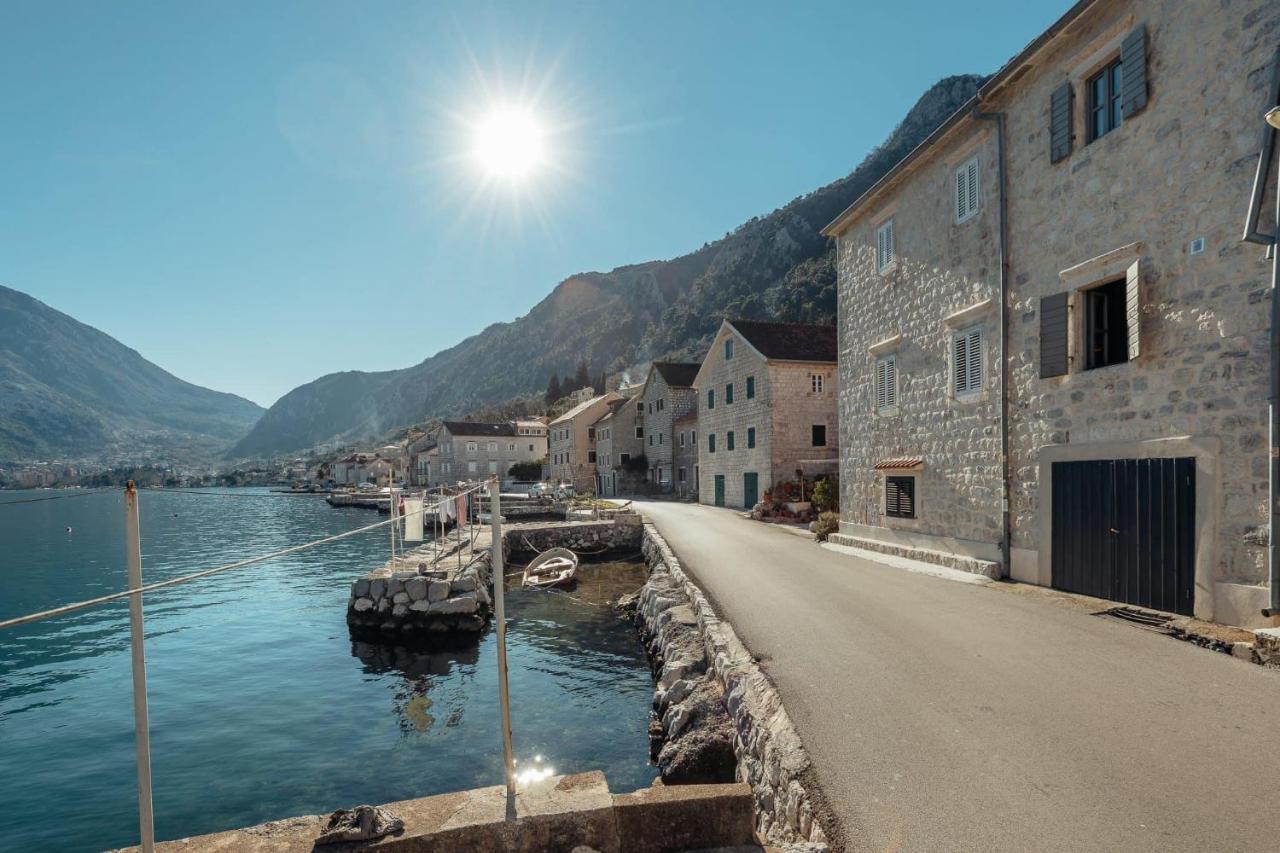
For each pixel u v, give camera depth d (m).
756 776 6.14
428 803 4.18
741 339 34.91
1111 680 6.62
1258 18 7.94
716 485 38.72
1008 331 12.59
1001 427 12.65
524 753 9.78
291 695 12.84
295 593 23.98
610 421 61.41
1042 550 11.56
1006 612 9.66
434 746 10.27
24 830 8.28
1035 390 11.84
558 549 25.55
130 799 8.98
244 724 11.37
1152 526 9.29
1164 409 9.19
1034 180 11.94
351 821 3.85
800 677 7.04
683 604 12.91
